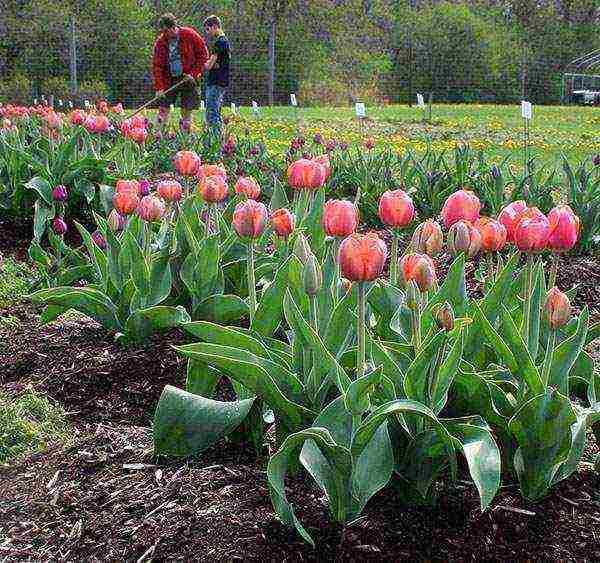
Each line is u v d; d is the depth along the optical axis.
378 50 33.94
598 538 2.68
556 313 2.61
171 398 2.80
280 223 3.19
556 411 2.60
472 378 2.70
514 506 2.82
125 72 28.12
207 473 3.02
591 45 37.03
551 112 24.34
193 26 33.78
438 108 25.73
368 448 2.63
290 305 2.74
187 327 2.91
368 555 2.60
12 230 6.88
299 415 2.74
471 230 2.84
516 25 39.22
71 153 6.82
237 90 28.55
